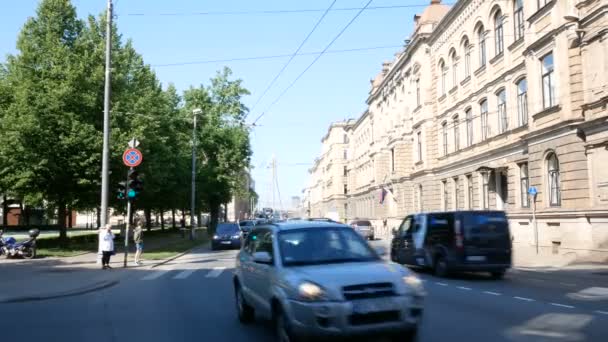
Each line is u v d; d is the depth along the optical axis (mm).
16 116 26562
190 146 48469
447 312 9875
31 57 27734
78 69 27641
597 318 9258
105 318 10133
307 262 7438
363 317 6336
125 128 30062
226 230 32531
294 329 6523
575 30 20531
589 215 20203
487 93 30297
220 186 49188
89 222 106812
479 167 29641
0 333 8930
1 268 19750
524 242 25578
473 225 15422
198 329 8805
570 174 21188
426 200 40688
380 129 58969
